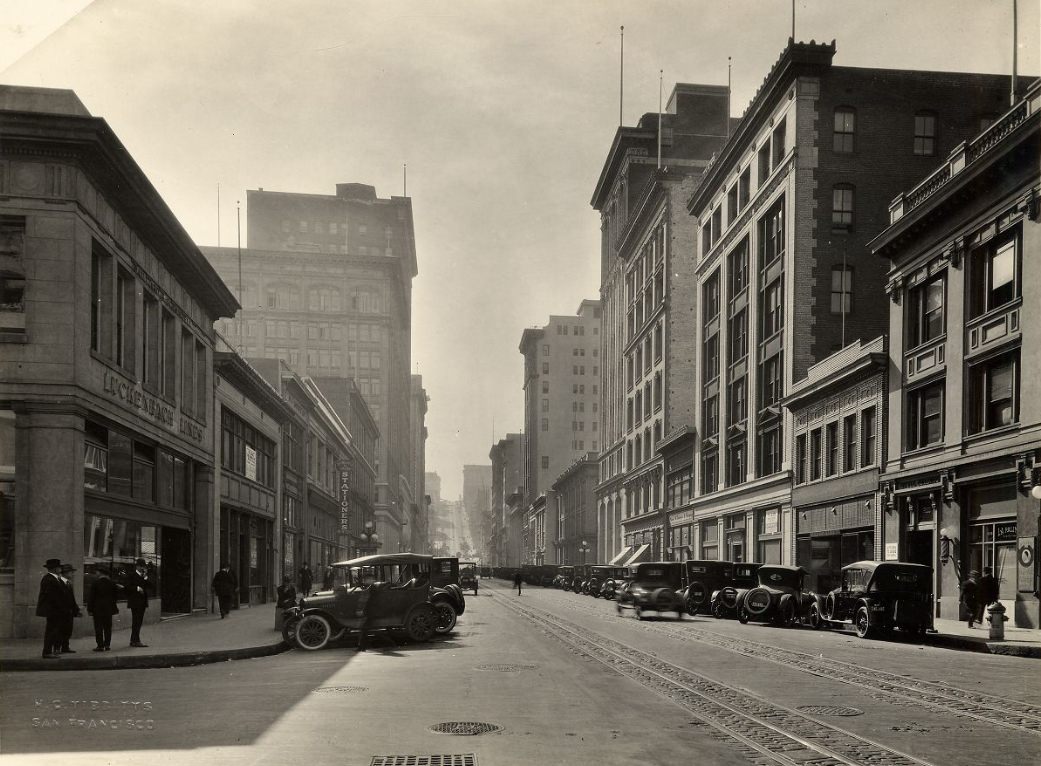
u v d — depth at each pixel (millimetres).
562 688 12711
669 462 62719
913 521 29953
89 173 21375
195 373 30734
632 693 12203
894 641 22125
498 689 12633
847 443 35031
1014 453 24406
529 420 163750
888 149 39938
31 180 20547
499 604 41750
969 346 27281
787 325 40531
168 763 7812
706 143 80000
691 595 32094
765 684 13156
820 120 39875
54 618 16594
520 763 7910
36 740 8898
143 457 25719
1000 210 25875
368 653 18531
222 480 33531
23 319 20281
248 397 37594
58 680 14242
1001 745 8789
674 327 63844
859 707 11062
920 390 30375
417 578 20906
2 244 20438
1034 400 24000
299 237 126000
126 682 13883
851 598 23469
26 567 19703
